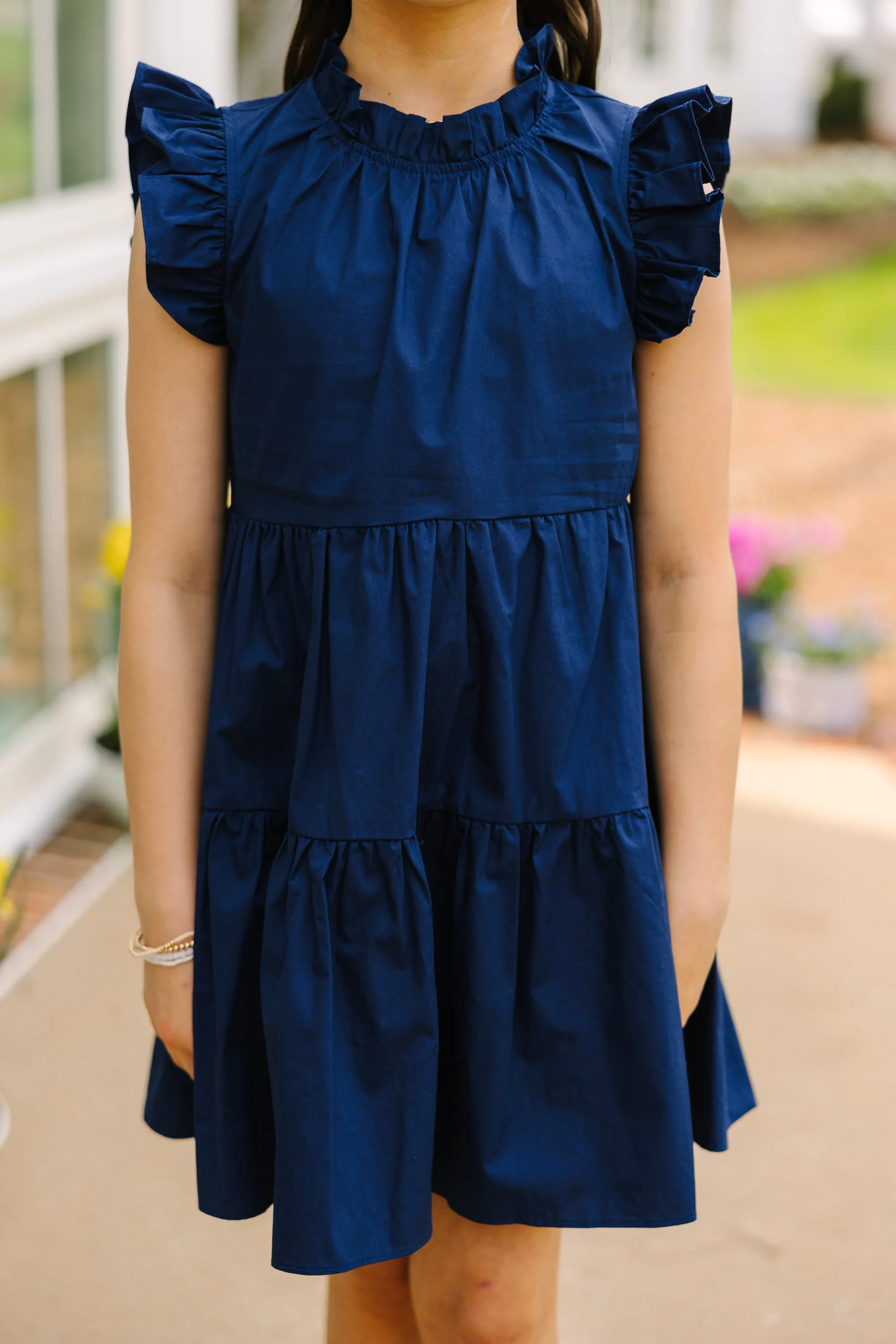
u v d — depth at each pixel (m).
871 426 7.81
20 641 3.19
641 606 1.21
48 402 3.20
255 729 1.19
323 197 1.11
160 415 1.17
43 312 3.04
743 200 12.84
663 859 1.21
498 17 1.13
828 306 10.70
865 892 3.18
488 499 1.10
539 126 1.13
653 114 1.12
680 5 11.73
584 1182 1.19
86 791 3.35
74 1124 2.30
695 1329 1.92
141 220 1.12
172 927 1.21
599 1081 1.19
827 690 4.16
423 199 1.11
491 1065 1.17
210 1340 1.88
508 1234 1.25
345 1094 1.15
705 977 1.24
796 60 14.92
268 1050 1.17
